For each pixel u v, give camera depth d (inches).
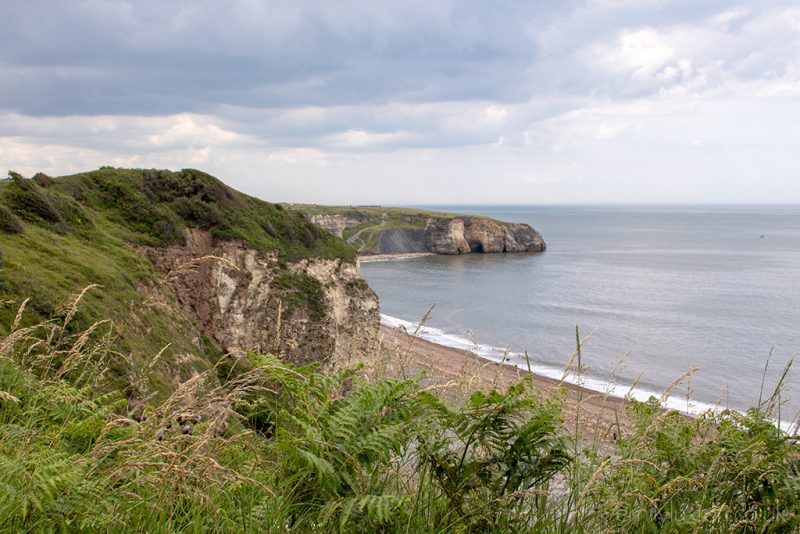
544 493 131.6
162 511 115.7
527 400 141.7
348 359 1785.2
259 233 1680.6
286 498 126.9
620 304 3592.5
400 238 7022.6
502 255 6855.3
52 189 1322.6
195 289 1433.3
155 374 610.5
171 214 1534.2
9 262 750.5
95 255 1068.5
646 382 1779.0
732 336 2628.0
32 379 164.7
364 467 136.6
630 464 145.9
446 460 143.5
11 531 103.3
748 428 175.6
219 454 144.6
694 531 131.9
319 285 1694.1
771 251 7401.6
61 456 120.8
